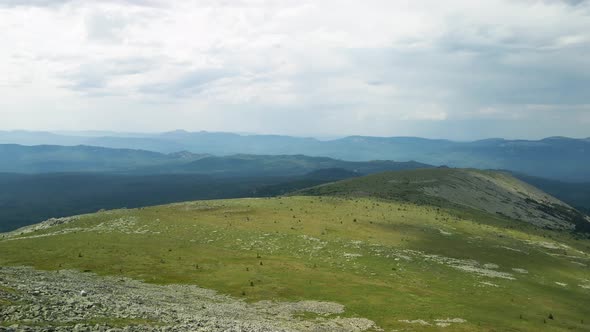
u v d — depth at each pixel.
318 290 62.25
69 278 56.00
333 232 101.38
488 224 143.12
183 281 63.41
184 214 112.62
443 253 94.31
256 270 71.31
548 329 55.69
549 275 90.62
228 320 39.25
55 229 96.19
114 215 108.44
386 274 75.50
